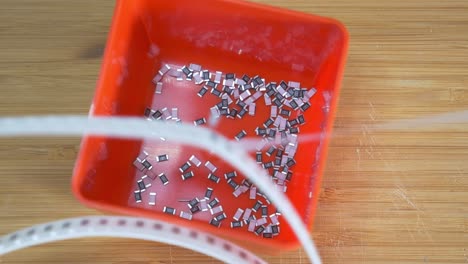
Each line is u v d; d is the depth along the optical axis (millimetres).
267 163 157
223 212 154
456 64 166
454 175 160
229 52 164
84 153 134
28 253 153
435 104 164
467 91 165
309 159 153
